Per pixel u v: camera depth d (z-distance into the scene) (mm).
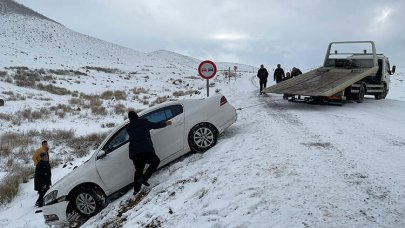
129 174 8500
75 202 8227
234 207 5387
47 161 9836
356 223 4492
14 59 48969
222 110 9430
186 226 5320
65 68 49469
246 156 7586
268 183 5906
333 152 7352
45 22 87562
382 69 17375
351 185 5594
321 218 4652
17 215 9398
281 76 20953
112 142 8523
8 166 12797
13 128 17719
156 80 48219
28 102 24375
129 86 40188
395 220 4527
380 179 5805
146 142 7703
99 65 62562
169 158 8789
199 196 6297
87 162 8523
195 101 9273
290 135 9008
